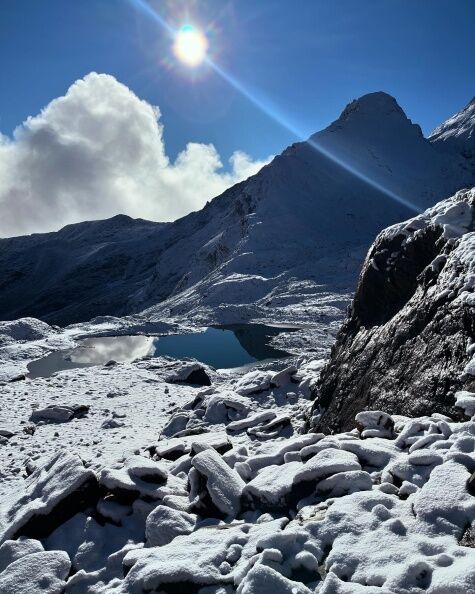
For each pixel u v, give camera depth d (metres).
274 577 3.56
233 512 5.24
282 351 41.53
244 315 61.75
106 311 145.00
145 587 4.04
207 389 18.94
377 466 5.40
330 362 13.58
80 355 44.06
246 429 13.39
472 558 3.39
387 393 8.95
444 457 4.78
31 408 20.27
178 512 5.37
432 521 3.97
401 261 11.52
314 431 11.80
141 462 6.54
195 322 61.47
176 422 15.93
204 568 4.03
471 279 8.24
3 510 6.45
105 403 20.95
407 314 9.92
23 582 4.80
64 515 5.96
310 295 70.62
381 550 3.76
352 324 13.23
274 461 6.34
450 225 10.44
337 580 3.53
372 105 155.00
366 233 106.88
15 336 52.09
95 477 6.26
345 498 4.54
